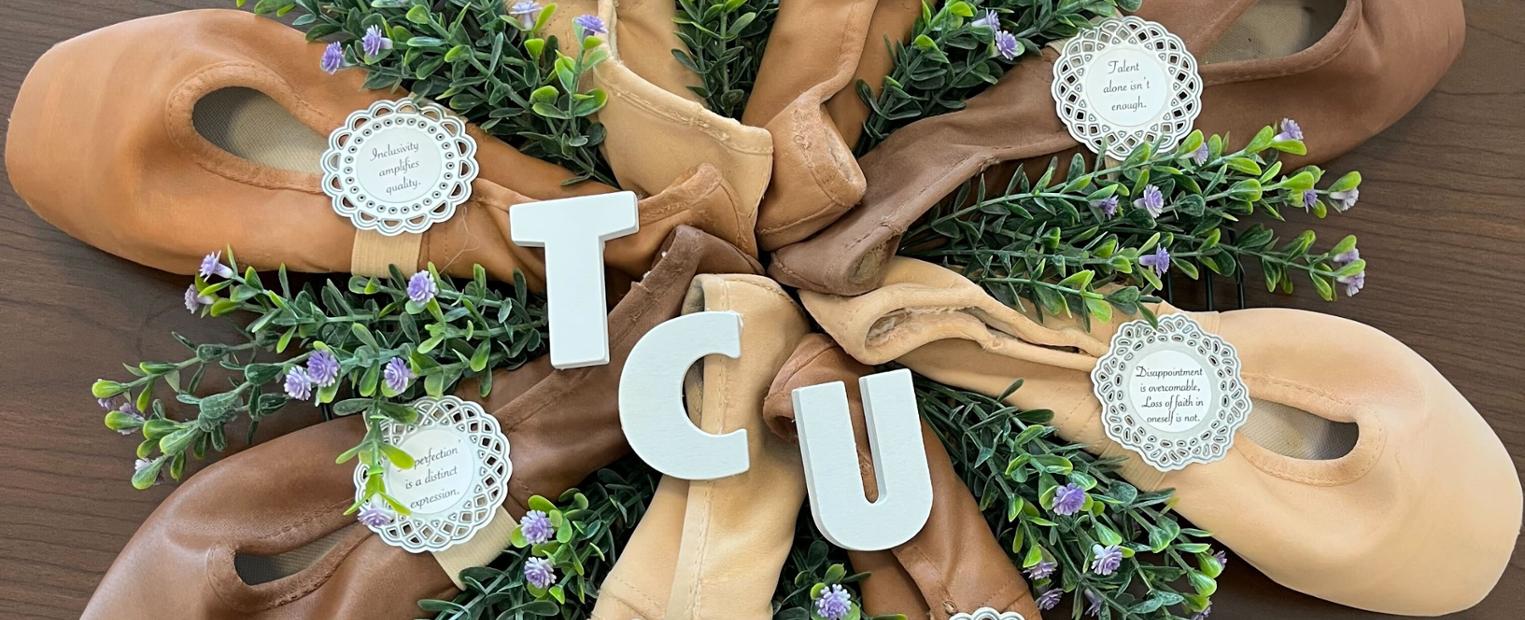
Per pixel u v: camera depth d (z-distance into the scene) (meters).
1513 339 0.44
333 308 0.36
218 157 0.37
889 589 0.37
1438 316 0.44
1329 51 0.38
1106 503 0.37
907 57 0.37
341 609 0.35
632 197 0.35
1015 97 0.38
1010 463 0.35
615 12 0.37
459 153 0.37
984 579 0.35
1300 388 0.39
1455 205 0.45
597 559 0.37
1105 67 0.38
